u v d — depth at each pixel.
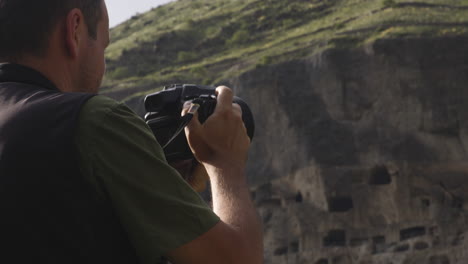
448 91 59.47
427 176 57.88
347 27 72.44
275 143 63.06
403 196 57.91
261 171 62.91
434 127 58.84
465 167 57.56
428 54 60.34
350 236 58.59
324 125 61.75
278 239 60.59
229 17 95.12
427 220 56.91
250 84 65.56
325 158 60.28
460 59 59.97
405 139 59.22
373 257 56.91
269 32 85.44
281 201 61.75
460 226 55.41
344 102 62.06
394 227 57.69
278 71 64.94
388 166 58.72
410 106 59.81
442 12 69.31
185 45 90.25
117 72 84.56
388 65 61.00
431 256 55.19
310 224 59.72
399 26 65.88
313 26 79.25
